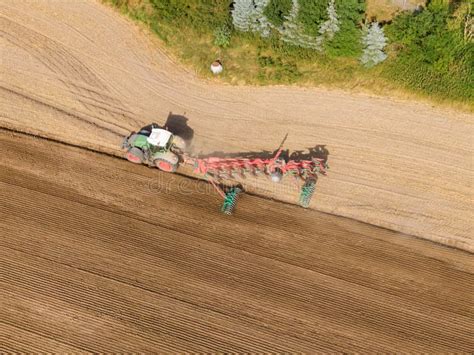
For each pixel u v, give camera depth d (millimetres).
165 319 19984
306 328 19906
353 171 24312
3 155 24203
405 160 24734
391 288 20969
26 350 19125
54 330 19625
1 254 21312
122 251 21531
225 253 21656
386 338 19750
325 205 23281
